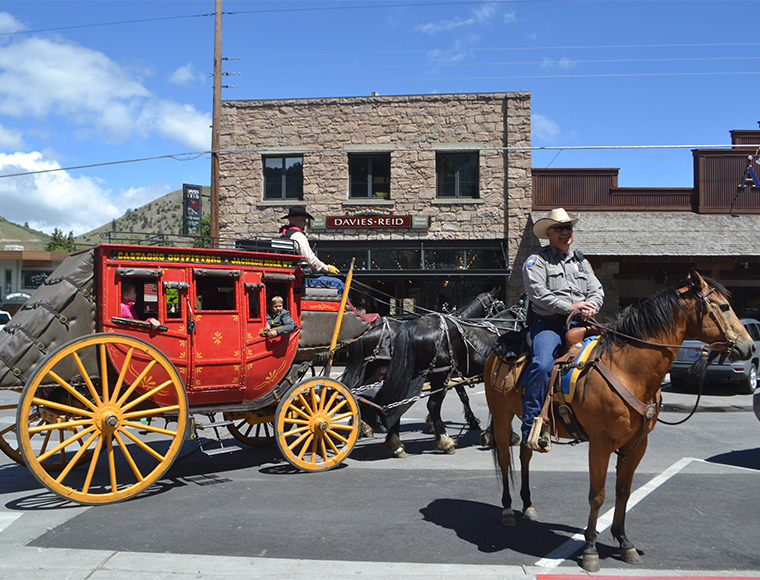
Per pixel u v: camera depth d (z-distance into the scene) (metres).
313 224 19.08
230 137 19.42
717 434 8.94
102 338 5.60
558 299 4.42
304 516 5.23
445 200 18.92
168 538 4.68
